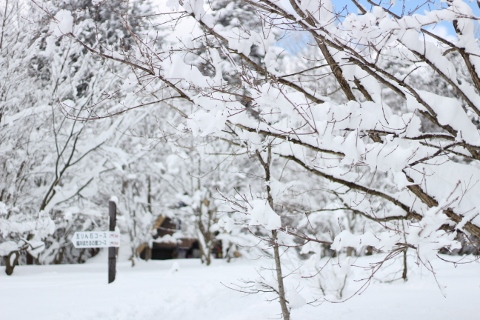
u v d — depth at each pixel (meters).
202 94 4.11
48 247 23.22
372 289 10.77
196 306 8.87
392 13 4.35
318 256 8.61
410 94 4.52
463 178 4.57
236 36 4.34
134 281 11.42
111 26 6.77
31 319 6.77
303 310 8.27
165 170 21.30
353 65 4.71
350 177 4.98
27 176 16.00
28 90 14.50
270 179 6.11
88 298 8.69
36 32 7.95
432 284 10.93
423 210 4.73
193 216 22.11
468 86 4.51
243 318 8.05
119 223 22.41
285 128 4.32
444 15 3.91
